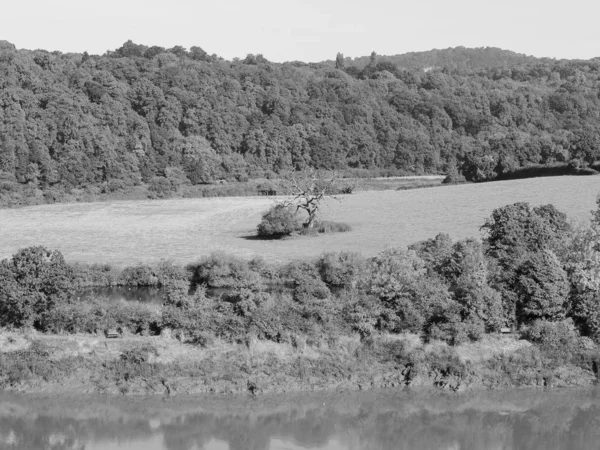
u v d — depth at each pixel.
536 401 48.00
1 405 45.38
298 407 46.41
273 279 69.81
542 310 53.03
